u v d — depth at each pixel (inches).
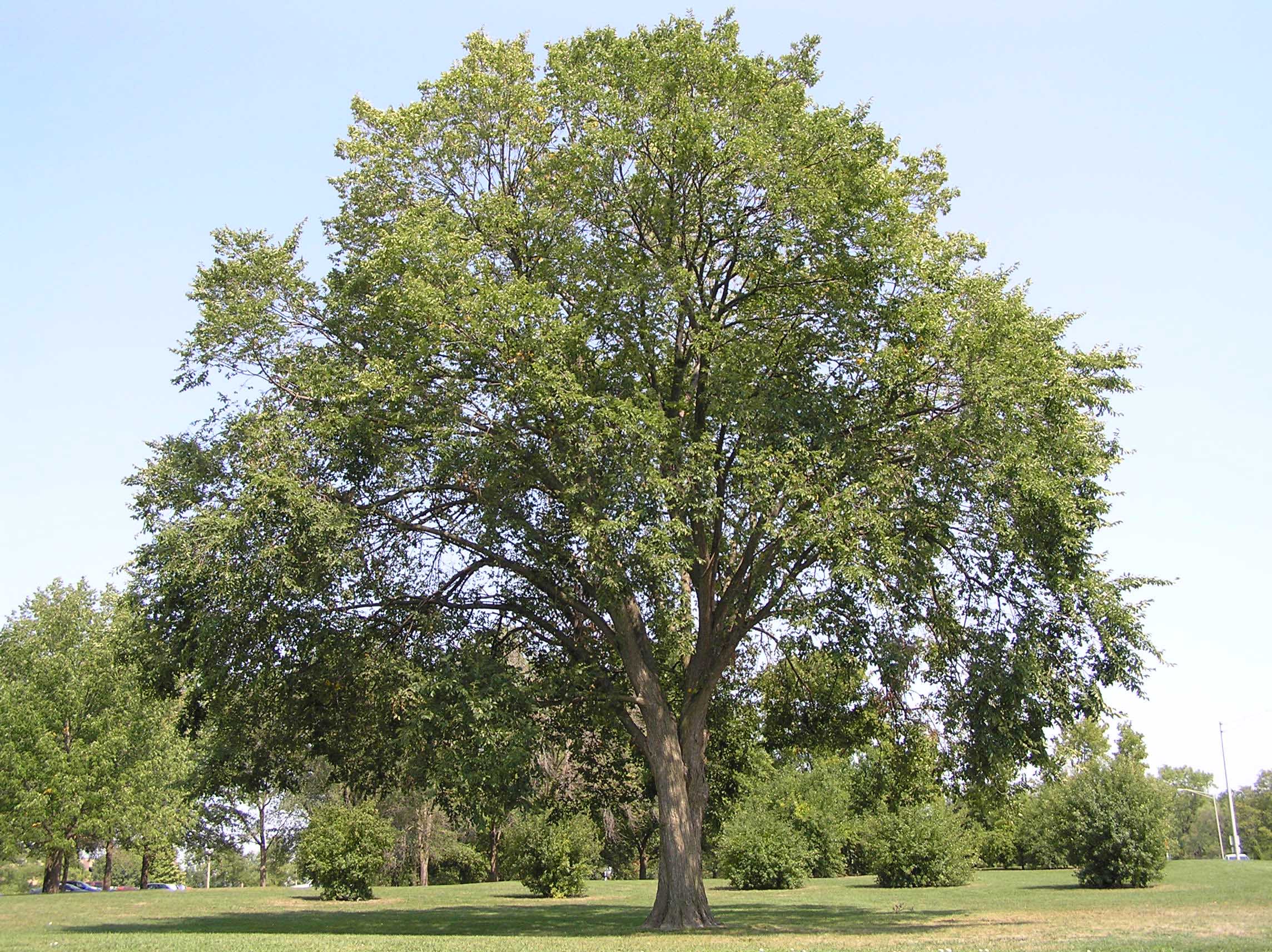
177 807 1668.3
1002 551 682.8
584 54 773.9
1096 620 662.5
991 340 649.0
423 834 1943.9
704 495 661.3
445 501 751.1
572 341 667.4
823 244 684.7
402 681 701.3
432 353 653.3
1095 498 685.9
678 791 717.3
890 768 869.8
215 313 693.9
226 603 635.5
